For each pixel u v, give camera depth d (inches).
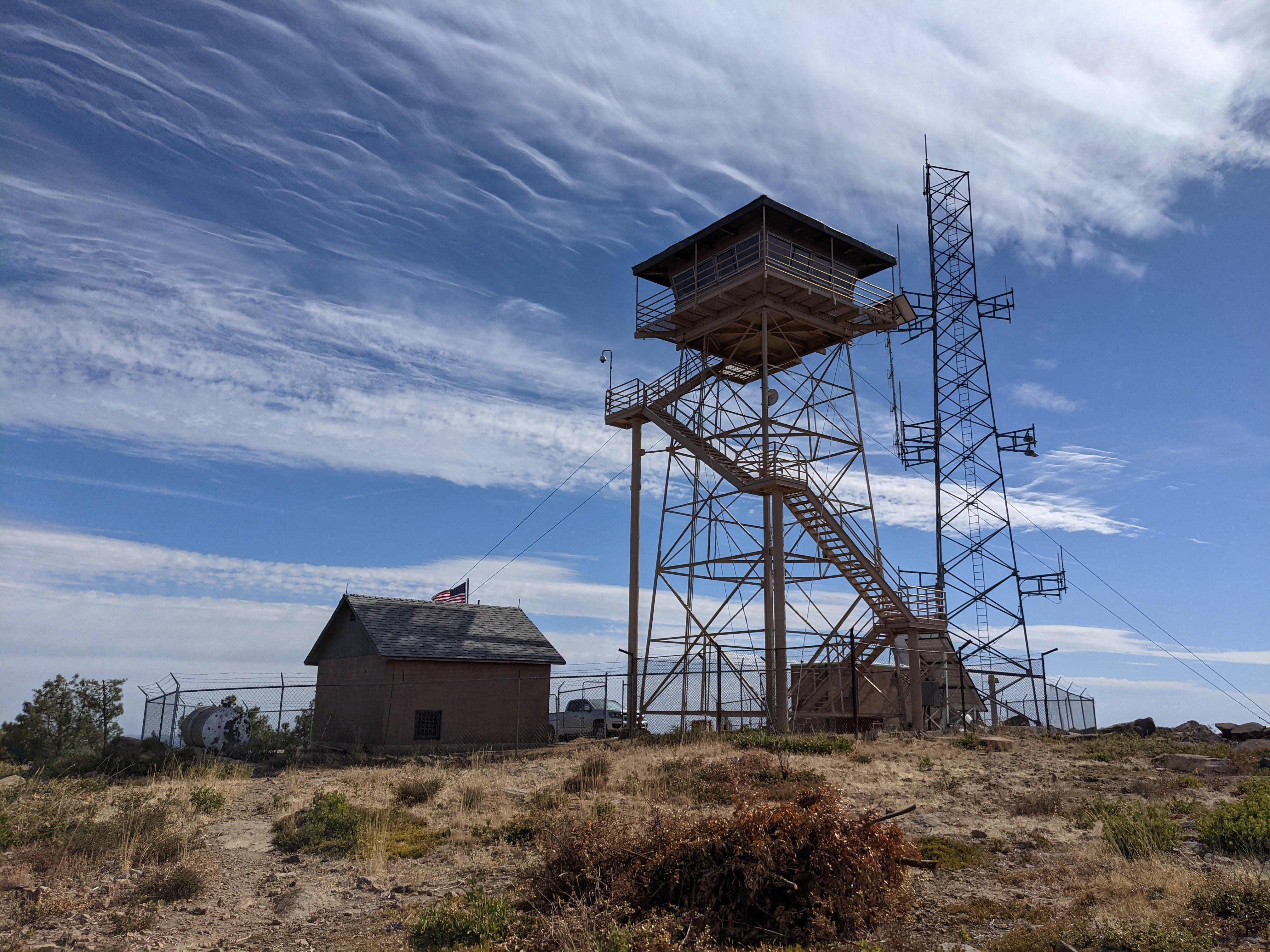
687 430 1441.9
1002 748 1023.6
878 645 1403.8
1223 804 522.6
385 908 436.5
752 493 1304.1
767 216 1332.4
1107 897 395.2
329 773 952.9
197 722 1181.7
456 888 464.1
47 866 497.0
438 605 1418.6
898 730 1305.4
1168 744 1051.9
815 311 1405.0
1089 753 973.8
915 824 579.2
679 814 527.5
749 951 354.9
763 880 378.3
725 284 1339.8
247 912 435.2
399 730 1212.5
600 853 425.7
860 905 379.2
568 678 1294.3
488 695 1299.2
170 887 454.6
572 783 751.1
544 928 364.8
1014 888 427.5
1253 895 357.4
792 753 933.8
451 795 744.3
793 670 1402.6
